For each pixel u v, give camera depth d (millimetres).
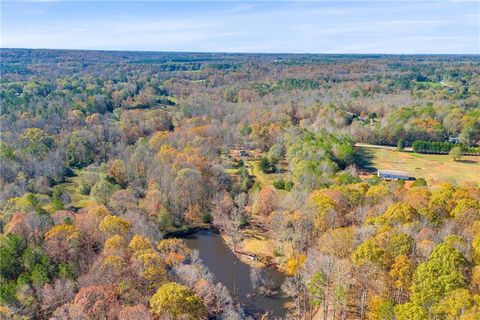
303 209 118500
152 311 77500
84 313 75438
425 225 96125
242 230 135750
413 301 70812
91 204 129125
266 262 117438
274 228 124312
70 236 95875
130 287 83375
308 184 144125
